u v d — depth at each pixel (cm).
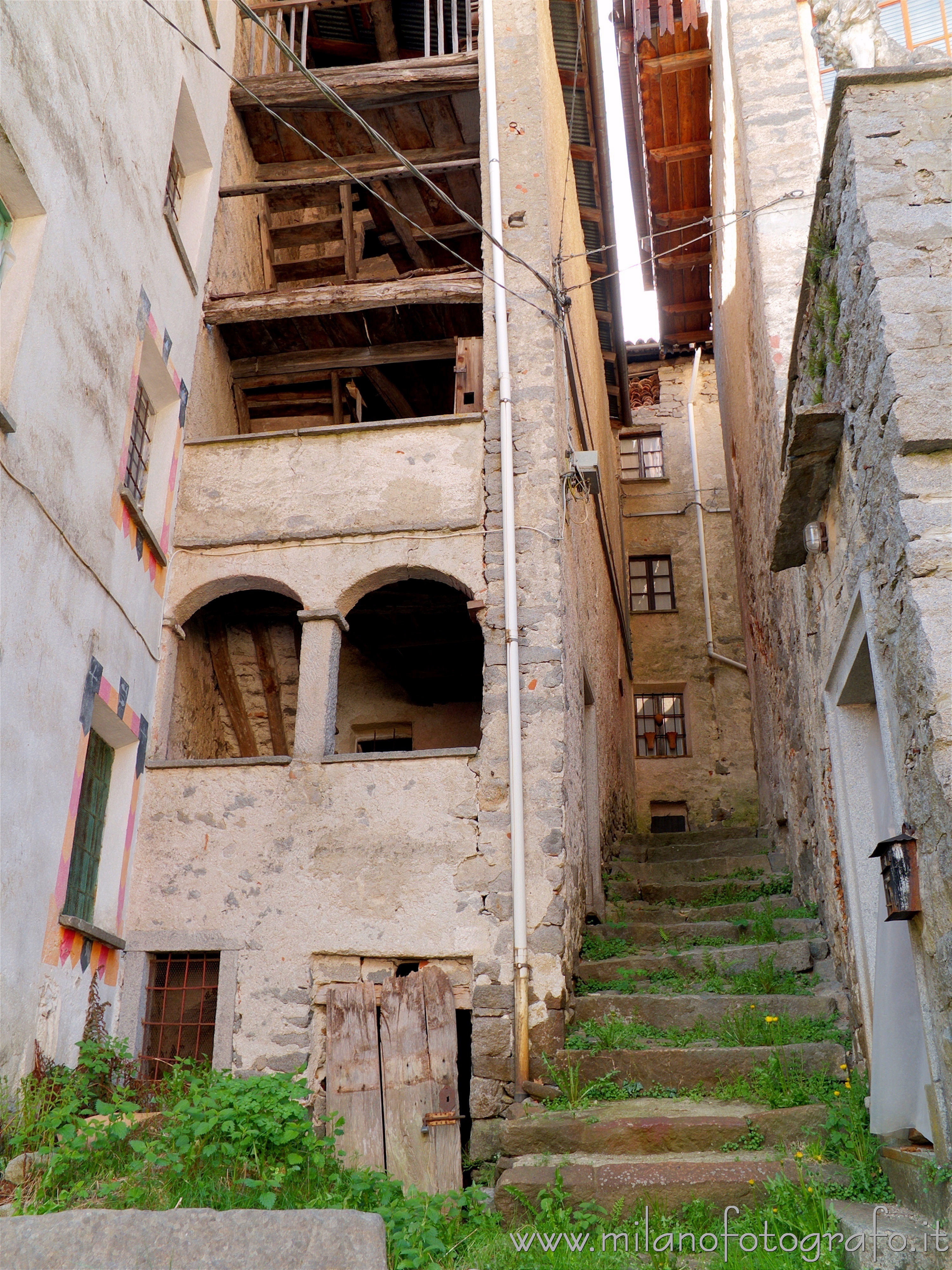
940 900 402
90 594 684
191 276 913
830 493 577
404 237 1130
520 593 800
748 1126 546
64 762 638
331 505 859
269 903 741
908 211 459
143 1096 653
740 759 1641
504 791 746
